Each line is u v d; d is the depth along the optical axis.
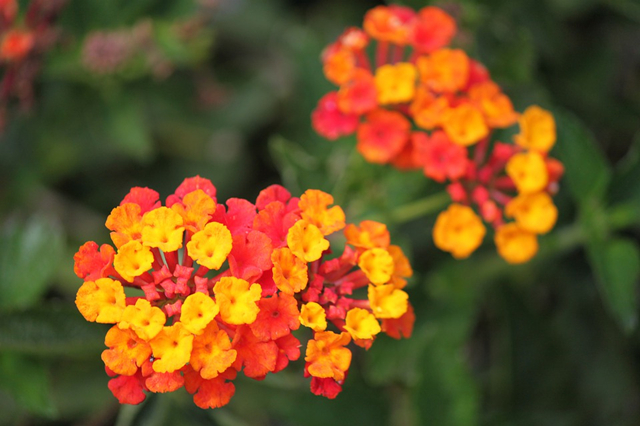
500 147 0.37
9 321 0.34
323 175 0.39
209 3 0.41
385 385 0.39
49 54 0.41
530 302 0.41
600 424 0.41
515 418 0.40
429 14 0.38
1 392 0.40
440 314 0.39
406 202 0.39
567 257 0.42
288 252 0.31
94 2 0.41
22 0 0.40
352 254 0.32
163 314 0.30
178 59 0.41
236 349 0.31
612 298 0.37
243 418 0.39
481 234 0.37
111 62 0.40
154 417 0.36
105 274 0.31
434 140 0.36
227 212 0.32
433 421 0.37
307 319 0.31
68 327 0.35
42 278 0.37
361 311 0.31
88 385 0.40
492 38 0.42
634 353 0.42
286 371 0.38
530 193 0.36
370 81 0.37
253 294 0.31
